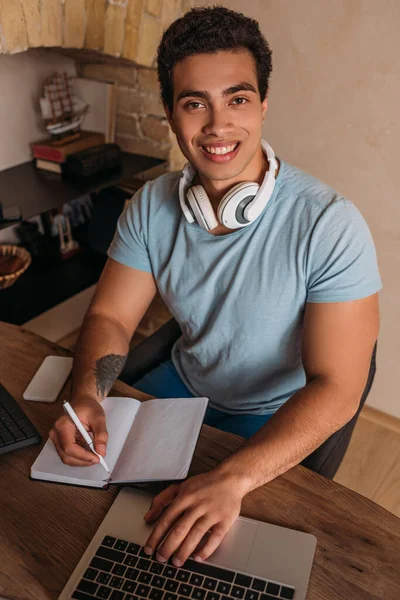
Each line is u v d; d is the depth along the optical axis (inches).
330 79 77.5
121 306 58.2
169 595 35.4
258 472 41.0
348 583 36.0
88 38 88.8
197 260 53.7
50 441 46.3
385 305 86.8
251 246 50.7
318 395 45.4
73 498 42.1
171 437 45.3
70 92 100.0
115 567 37.0
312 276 48.6
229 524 38.4
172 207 55.9
